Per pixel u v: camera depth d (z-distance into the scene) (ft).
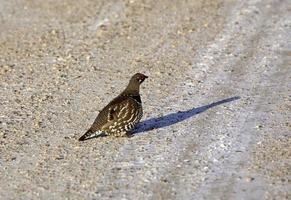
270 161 51.60
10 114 62.39
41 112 62.64
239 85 67.05
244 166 51.13
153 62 74.43
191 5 93.40
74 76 71.56
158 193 47.93
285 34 81.41
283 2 93.09
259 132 56.49
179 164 51.90
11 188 49.55
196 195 47.57
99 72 72.43
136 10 92.63
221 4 93.25
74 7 95.86
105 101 64.64
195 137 56.18
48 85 69.36
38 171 51.78
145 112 61.62
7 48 81.71
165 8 92.73
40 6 96.89
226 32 82.84
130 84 55.77
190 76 69.97
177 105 62.95
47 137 57.41
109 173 50.96
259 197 46.98
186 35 82.43
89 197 47.75
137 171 51.11
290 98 63.26
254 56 74.90
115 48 79.56
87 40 82.94
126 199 47.24
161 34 83.35
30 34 86.28
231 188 48.26
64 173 51.29
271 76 69.05
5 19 92.58
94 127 55.67
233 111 61.00
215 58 74.69
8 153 54.85
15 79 71.41
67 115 61.77
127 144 55.42
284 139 55.01
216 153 53.36
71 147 55.36
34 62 76.33
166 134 56.95
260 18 87.30
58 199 47.70
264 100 63.16
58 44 82.12
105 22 88.94
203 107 62.23
